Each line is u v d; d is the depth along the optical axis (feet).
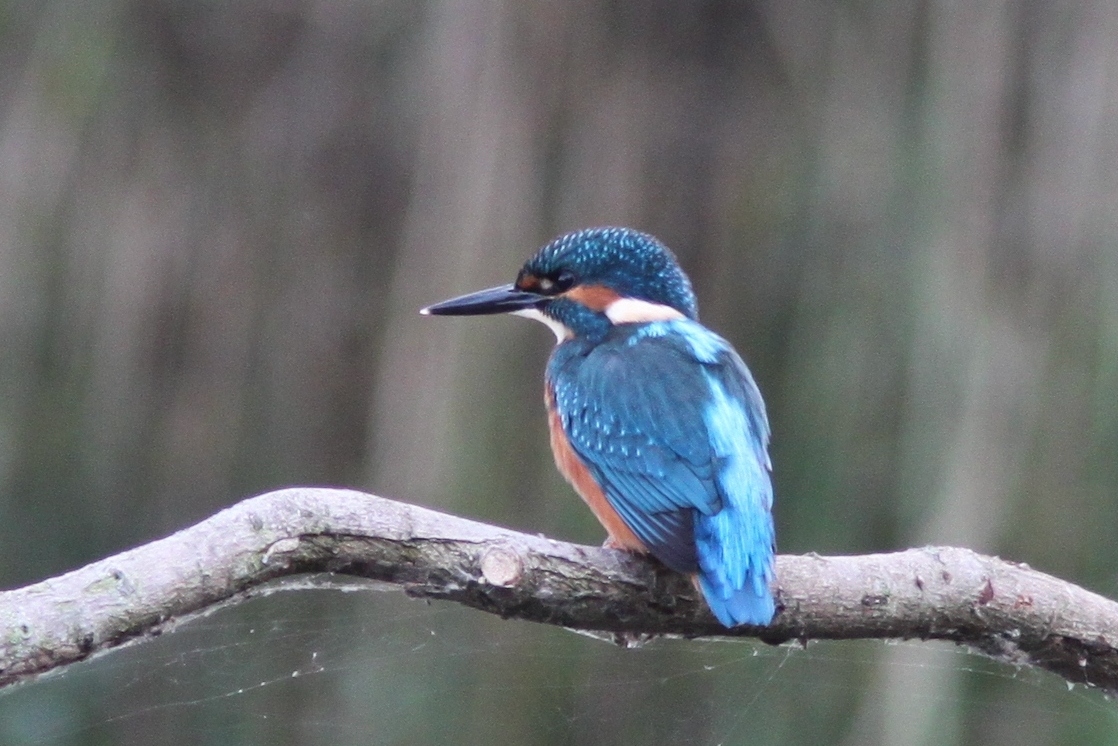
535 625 37.76
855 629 19.40
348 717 36.99
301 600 37.11
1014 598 19.56
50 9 46.01
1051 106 39.55
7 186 44.52
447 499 38.60
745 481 19.77
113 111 46.06
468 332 39.63
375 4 46.96
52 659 15.52
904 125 42.60
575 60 43.11
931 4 42.19
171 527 44.65
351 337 46.21
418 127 43.50
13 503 43.62
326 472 45.50
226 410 45.47
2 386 43.55
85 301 44.96
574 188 42.78
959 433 37.70
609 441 21.20
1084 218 38.58
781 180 44.96
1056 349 37.96
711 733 36.83
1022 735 34.40
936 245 39.68
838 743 35.73
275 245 46.70
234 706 37.11
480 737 37.19
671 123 45.75
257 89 47.57
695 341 22.88
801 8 45.16
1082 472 37.29
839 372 40.37
